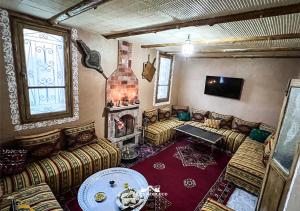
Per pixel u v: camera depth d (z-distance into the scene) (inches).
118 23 100.3
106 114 150.2
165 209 98.9
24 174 92.4
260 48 132.7
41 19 101.5
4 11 88.0
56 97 118.6
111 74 146.7
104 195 83.5
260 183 111.3
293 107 68.9
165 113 211.5
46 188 85.4
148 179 124.2
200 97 224.5
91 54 128.0
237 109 197.2
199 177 130.3
